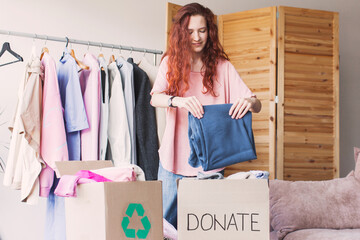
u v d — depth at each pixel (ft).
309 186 8.98
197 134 6.20
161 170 7.48
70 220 5.33
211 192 4.81
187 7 7.20
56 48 12.85
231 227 4.78
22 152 9.61
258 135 12.95
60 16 12.98
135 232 4.97
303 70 13.34
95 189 4.91
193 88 7.43
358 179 9.09
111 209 4.81
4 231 12.23
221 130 6.23
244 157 6.29
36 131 9.54
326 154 13.53
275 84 12.91
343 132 15.55
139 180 5.30
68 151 10.19
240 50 13.32
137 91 11.30
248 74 13.19
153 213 5.12
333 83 13.69
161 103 6.85
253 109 6.68
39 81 9.79
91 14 13.32
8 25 12.47
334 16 13.74
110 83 11.05
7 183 9.78
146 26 13.93
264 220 4.77
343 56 15.71
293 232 8.36
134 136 10.87
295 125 13.19
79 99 10.10
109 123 10.67
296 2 15.31
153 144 10.96
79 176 5.19
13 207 12.32
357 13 15.90
